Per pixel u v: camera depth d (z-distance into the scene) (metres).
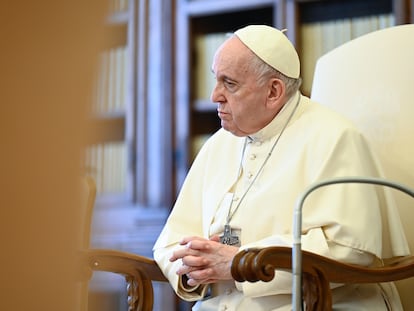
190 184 5.89
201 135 10.99
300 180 5.02
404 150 5.80
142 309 5.19
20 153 0.79
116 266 5.09
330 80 6.55
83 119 0.83
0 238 0.78
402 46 6.03
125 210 10.83
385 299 4.97
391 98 5.97
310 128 5.20
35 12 0.79
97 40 0.84
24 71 0.80
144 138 10.92
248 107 5.18
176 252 4.62
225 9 10.75
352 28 10.20
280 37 5.29
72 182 0.81
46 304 0.79
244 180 5.37
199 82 11.05
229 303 5.00
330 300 4.10
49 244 0.80
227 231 5.16
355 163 4.93
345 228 4.61
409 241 5.62
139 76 11.06
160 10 11.07
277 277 4.56
